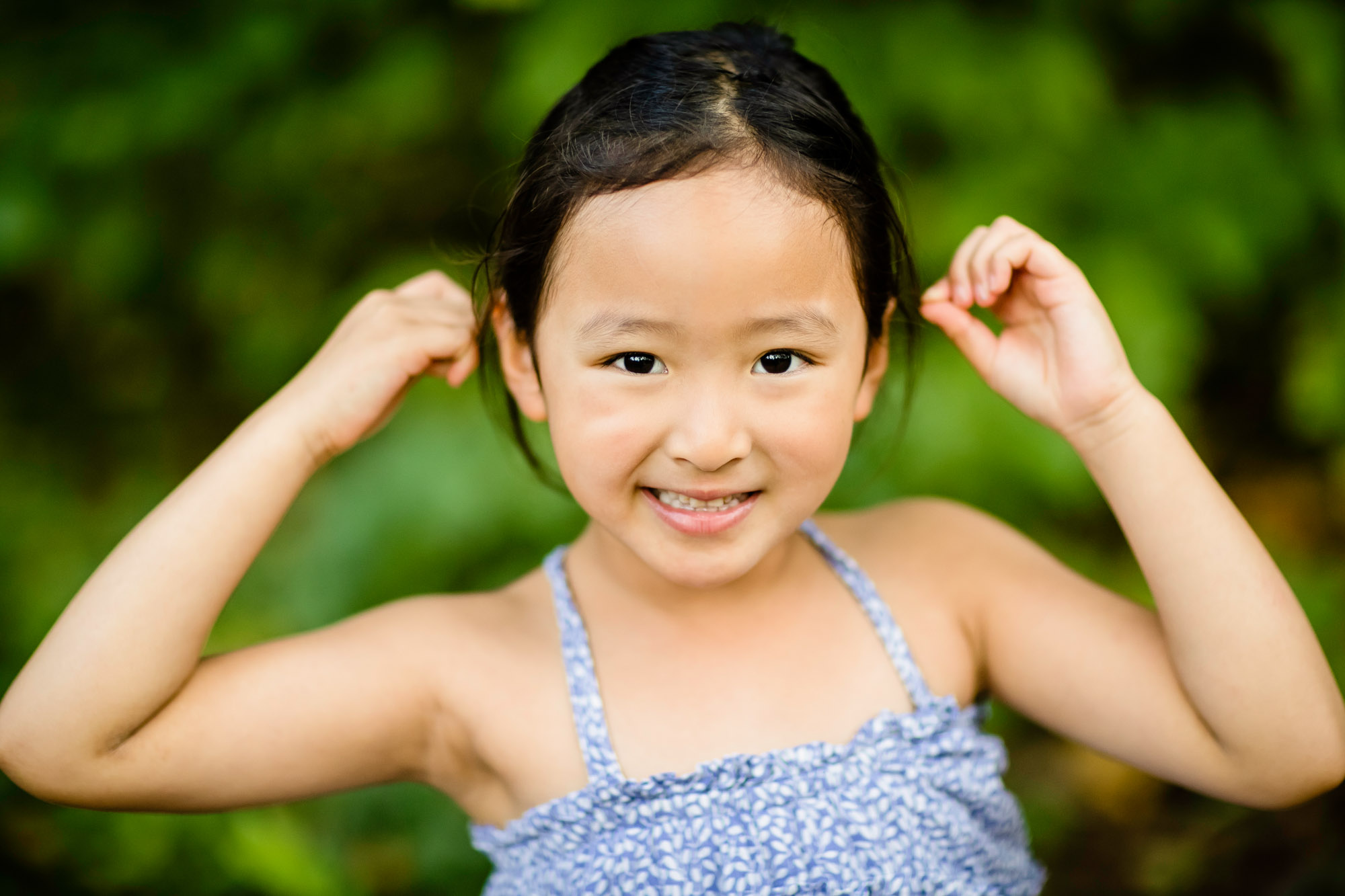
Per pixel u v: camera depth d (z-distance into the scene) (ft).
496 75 7.57
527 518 7.10
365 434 4.35
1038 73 7.13
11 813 5.84
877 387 4.42
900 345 5.82
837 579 4.42
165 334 9.22
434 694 4.19
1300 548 8.33
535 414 4.31
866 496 7.06
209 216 8.39
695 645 4.23
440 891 6.84
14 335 9.14
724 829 3.94
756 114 3.78
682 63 4.04
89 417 9.42
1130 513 4.14
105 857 5.92
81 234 8.11
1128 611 4.33
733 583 4.27
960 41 7.13
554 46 6.78
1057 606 4.39
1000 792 4.39
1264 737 3.96
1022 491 7.20
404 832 6.95
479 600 4.44
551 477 7.14
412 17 7.62
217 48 7.65
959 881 4.12
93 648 3.86
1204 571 4.00
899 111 7.15
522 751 4.14
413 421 7.32
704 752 4.09
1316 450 8.75
